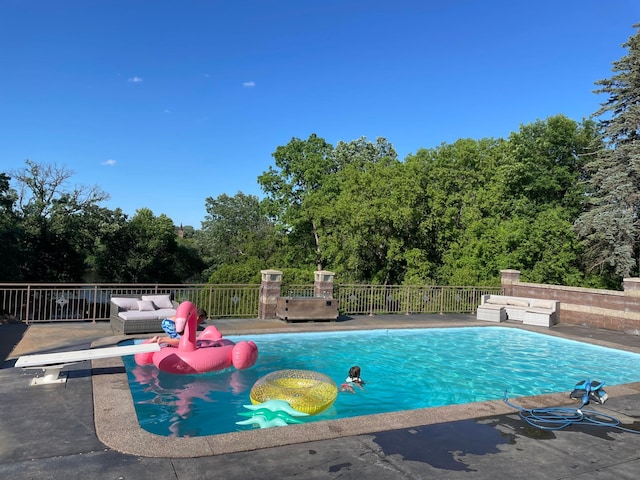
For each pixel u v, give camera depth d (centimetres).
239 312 1355
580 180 2809
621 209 2334
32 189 3569
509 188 2902
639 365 1022
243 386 728
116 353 646
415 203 2700
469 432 489
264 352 998
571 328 1441
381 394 757
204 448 414
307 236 3556
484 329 1424
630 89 2469
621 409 594
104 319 1177
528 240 2461
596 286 2502
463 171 2919
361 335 1234
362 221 2575
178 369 759
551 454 439
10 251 2909
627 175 2358
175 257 5172
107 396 559
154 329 998
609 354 1128
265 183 3559
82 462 382
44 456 391
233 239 5497
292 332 1158
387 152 5159
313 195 3269
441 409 561
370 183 2766
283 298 1279
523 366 988
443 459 417
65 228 3581
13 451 400
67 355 630
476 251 2553
